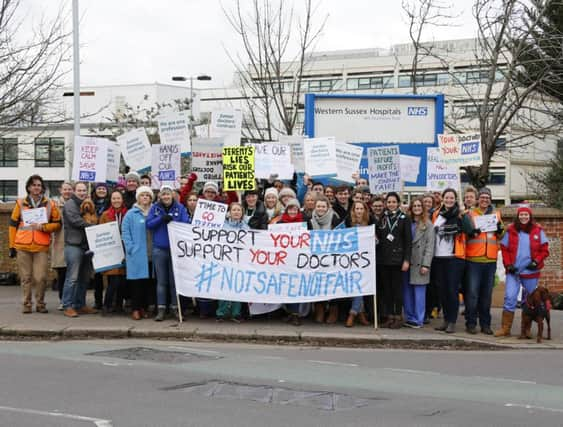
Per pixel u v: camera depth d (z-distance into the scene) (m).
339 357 10.02
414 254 12.10
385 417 6.68
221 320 12.49
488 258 11.80
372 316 12.73
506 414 6.86
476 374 8.88
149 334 11.46
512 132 30.28
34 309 13.70
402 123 17.39
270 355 10.09
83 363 9.21
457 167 14.06
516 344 11.20
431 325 12.65
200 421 6.46
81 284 13.11
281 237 12.30
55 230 13.13
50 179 55.22
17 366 8.97
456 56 41.00
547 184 22.48
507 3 19.09
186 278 12.29
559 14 19.67
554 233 16.53
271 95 27.89
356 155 14.59
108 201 13.55
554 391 7.92
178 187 13.84
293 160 15.23
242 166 12.97
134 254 12.20
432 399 7.44
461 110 35.31
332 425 6.38
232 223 12.38
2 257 19.28
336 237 12.19
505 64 25.48
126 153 14.69
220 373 8.63
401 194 13.93
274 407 7.01
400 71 55.06
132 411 6.79
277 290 12.27
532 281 11.74
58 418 6.52
